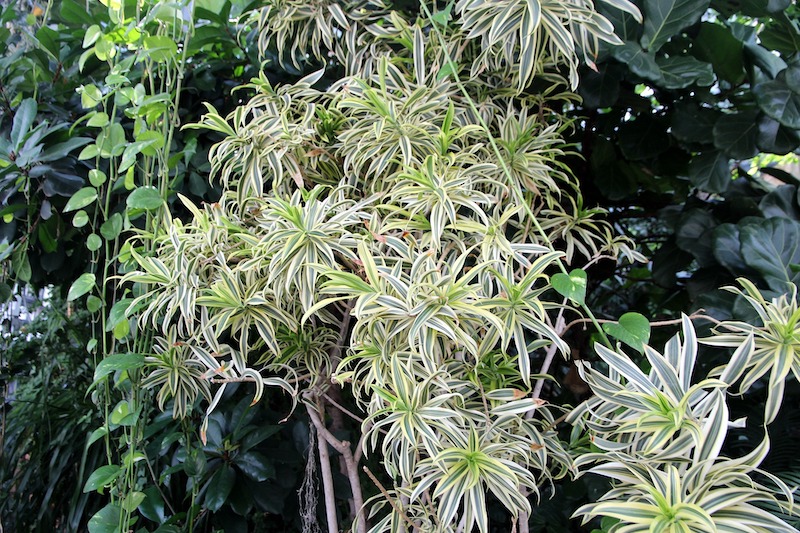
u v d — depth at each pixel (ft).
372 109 3.51
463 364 3.10
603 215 5.67
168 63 4.06
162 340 3.76
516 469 2.69
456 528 3.32
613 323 2.75
